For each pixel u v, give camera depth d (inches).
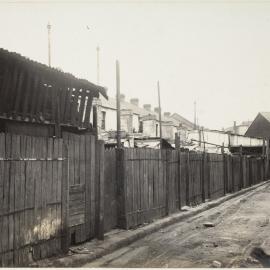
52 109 400.5
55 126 402.6
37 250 307.1
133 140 1099.9
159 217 543.5
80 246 366.3
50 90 409.7
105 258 346.3
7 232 275.6
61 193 337.7
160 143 1078.4
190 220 569.9
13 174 282.4
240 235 461.4
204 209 687.1
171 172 601.0
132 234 425.1
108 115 1381.6
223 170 958.4
